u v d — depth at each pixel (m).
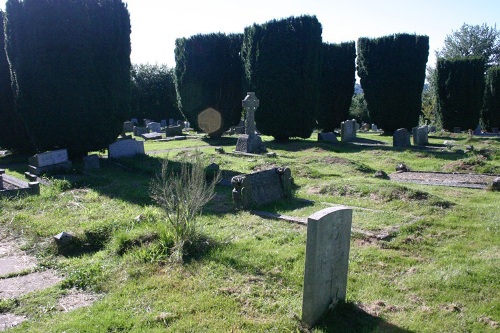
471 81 30.75
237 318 4.44
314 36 23.09
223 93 28.20
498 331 4.25
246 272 5.58
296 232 7.30
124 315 4.49
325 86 31.98
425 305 4.81
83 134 16.27
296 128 23.73
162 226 6.68
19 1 15.20
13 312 4.67
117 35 16.70
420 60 27.95
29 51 15.38
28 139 19.17
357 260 6.08
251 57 23.72
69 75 15.61
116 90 16.97
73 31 15.45
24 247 6.81
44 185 11.77
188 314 4.54
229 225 7.86
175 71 28.59
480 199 10.02
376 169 15.34
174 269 5.65
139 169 14.58
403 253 6.43
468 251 6.44
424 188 11.48
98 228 7.12
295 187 11.72
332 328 4.29
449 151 18.41
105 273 5.58
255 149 19.59
